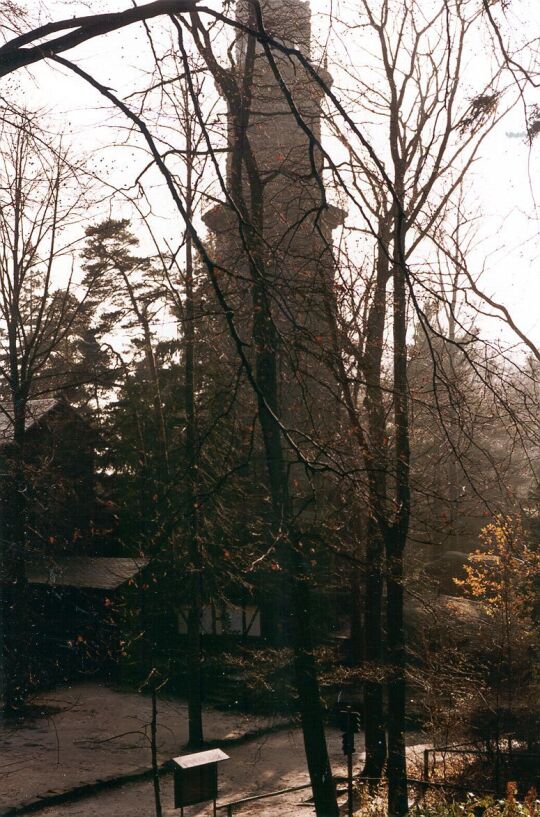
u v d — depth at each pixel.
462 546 35.09
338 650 30.12
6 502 23.05
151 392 29.14
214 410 15.66
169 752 25.67
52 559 23.64
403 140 18.31
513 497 10.53
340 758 25.70
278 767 24.88
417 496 15.55
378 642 20.38
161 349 29.36
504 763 19.42
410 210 16.45
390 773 16.94
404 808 16.64
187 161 7.79
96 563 33.19
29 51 5.67
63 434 32.50
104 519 33.25
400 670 17.28
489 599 19.98
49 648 30.70
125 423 31.52
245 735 27.72
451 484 12.85
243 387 13.82
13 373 27.11
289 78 14.05
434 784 17.00
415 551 21.23
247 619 33.09
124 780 22.53
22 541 22.73
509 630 19.58
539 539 19.06
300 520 14.90
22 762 23.27
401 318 16.20
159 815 16.12
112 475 33.69
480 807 13.46
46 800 20.41
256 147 16.20
